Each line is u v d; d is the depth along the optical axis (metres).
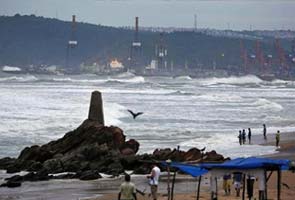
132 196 45.88
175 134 141.12
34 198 64.88
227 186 65.94
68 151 92.06
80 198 64.50
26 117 161.38
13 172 84.38
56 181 76.94
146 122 172.50
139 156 87.56
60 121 156.62
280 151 111.44
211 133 145.38
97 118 99.38
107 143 93.06
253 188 63.69
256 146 119.00
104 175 82.00
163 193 66.12
